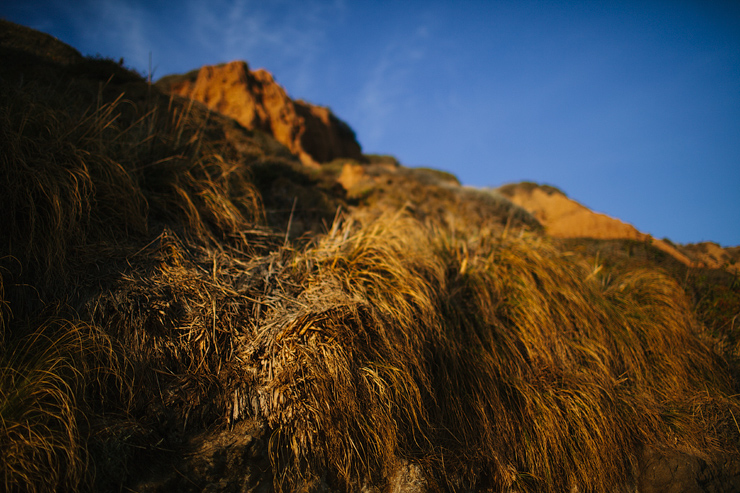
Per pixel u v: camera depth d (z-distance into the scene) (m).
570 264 5.74
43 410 2.26
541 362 4.31
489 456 3.44
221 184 4.96
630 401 4.30
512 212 11.89
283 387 2.99
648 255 7.58
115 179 3.83
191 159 4.92
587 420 3.81
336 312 3.40
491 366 3.92
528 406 3.76
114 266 3.28
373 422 3.05
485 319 4.36
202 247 3.99
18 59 7.25
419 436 3.28
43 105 4.04
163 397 2.79
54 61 9.02
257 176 7.50
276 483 2.71
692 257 8.02
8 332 2.68
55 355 2.57
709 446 4.19
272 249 4.64
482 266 5.16
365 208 9.29
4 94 3.84
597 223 11.42
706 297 6.53
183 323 3.17
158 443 2.54
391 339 3.48
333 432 2.91
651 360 5.04
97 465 2.29
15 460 2.05
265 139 16.34
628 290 6.04
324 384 2.98
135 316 3.00
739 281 6.75
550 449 3.63
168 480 2.43
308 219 6.65
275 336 3.25
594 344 4.74
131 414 2.64
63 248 3.06
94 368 2.65
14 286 2.85
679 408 4.55
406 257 4.52
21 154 3.27
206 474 2.54
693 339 5.38
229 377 3.03
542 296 4.86
